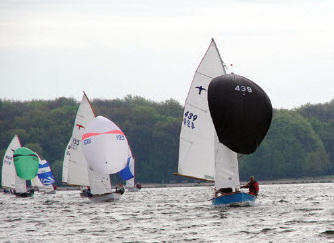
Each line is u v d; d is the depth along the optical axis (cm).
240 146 13175
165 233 10219
